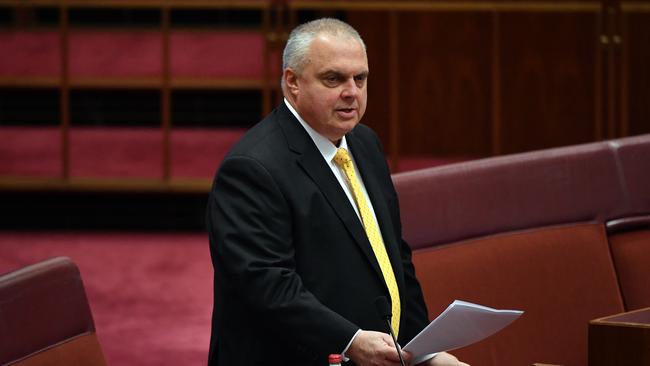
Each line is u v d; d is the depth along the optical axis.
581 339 13.86
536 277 13.85
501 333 13.59
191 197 23.50
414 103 24.11
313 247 10.34
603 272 14.11
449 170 13.81
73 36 28.72
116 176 23.61
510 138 23.78
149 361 16.72
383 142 23.89
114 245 22.50
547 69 23.58
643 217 14.46
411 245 13.51
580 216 14.30
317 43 10.18
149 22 29.20
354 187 10.69
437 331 9.71
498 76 22.97
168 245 22.55
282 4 22.89
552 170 14.23
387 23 23.89
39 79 26.17
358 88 10.28
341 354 9.95
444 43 23.94
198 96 26.22
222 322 10.59
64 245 22.47
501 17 23.56
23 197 23.56
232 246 10.10
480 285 13.60
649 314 10.89
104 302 19.19
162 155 24.83
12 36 28.84
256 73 26.27
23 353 10.33
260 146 10.38
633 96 22.69
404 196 13.51
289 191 10.27
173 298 19.41
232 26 29.00
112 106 26.42
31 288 10.47
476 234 13.87
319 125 10.35
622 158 14.46
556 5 22.70
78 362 10.67
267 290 9.95
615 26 22.31
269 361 10.51
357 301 10.40
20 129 26.45
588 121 23.59
